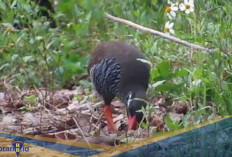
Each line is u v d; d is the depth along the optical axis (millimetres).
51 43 14234
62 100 13258
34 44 14453
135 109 11141
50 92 13633
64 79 14352
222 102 11203
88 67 12758
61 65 14375
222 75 11727
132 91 11641
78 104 12828
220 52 11852
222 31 12336
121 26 15102
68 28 15344
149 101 12227
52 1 16172
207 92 11641
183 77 12305
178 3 13859
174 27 14172
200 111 10945
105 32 15352
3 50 14602
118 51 12156
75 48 15156
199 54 12211
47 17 16094
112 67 12000
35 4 15430
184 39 13156
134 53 12078
